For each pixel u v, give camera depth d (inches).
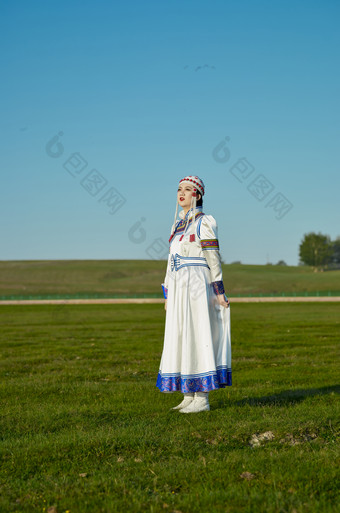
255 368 371.9
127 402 253.8
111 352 479.5
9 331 761.6
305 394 260.5
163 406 239.5
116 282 4864.7
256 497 128.7
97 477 146.3
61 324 922.7
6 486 143.0
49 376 345.7
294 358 420.5
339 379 312.3
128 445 174.6
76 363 411.5
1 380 332.8
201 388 222.4
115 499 131.4
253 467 150.3
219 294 228.5
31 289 4451.3
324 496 130.0
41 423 207.9
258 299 2338.8
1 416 222.2
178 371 226.7
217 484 139.1
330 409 218.1
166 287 244.1
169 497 131.4
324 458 155.6
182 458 161.6
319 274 4923.7
